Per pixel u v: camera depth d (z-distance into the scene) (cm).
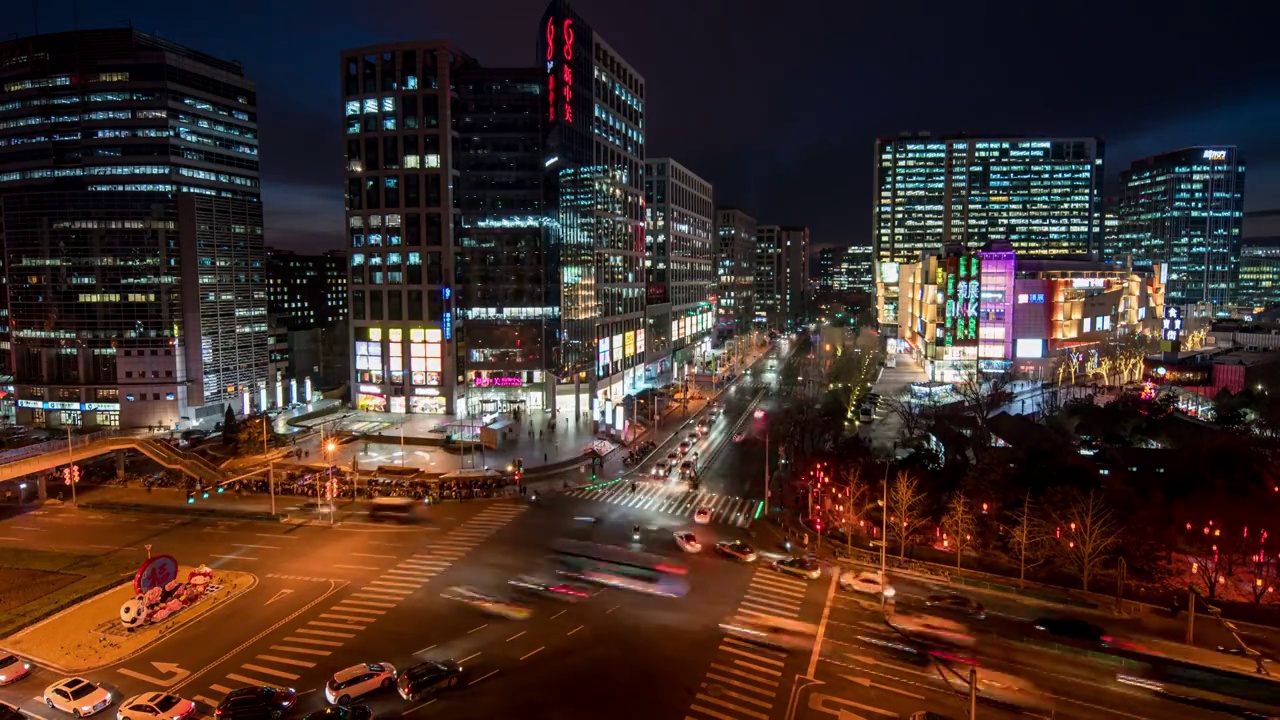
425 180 12225
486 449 10356
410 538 6781
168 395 12600
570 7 12406
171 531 7025
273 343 15062
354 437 11088
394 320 12506
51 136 12988
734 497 8238
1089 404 10800
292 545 6606
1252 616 5075
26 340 12812
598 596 5453
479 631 4884
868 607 5262
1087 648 4625
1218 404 11100
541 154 12494
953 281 16000
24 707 4075
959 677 4281
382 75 12188
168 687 4244
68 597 5425
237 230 13612
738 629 4903
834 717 3881
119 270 12425
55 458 7794
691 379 17775
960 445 9331
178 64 12900
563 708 3956
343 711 3759
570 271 12800
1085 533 5572
